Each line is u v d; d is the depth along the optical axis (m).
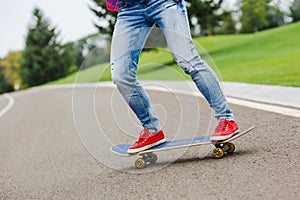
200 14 27.56
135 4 3.54
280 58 15.07
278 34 27.42
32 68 59.31
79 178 3.86
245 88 8.34
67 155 4.96
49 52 59.06
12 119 10.52
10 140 7.02
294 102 5.82
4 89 74.00
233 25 53.00
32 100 16.91
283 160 3.20
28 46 59.34
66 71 59.44
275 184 2.73
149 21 3.58
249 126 4.77
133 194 3.10
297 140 3.75
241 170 3.13
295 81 7.92
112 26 21.84
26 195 3.63
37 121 9.05
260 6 50.22
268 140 3.93
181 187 3.02
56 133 6.84
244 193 2.68
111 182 3.52
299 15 48.59
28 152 5.62
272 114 5.20
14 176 4.41
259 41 26.77
